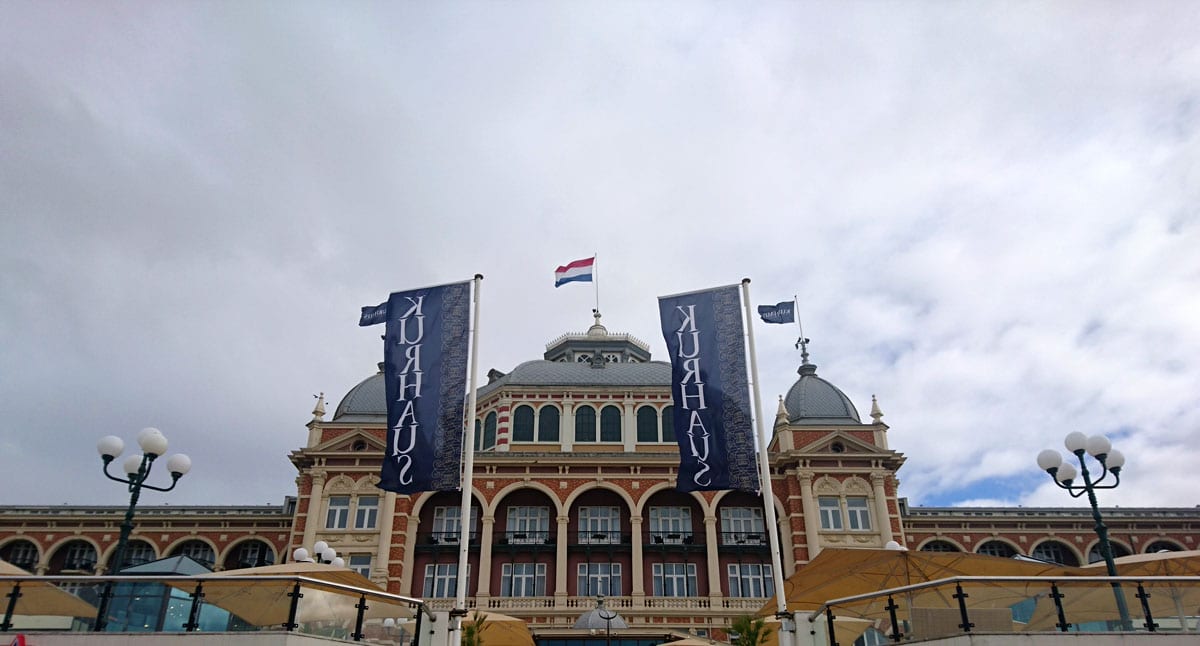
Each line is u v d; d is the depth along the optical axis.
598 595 45.56
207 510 52.44
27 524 50.69
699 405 22.67
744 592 47.03
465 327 23.52
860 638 16.77
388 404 22.75
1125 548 51.31
